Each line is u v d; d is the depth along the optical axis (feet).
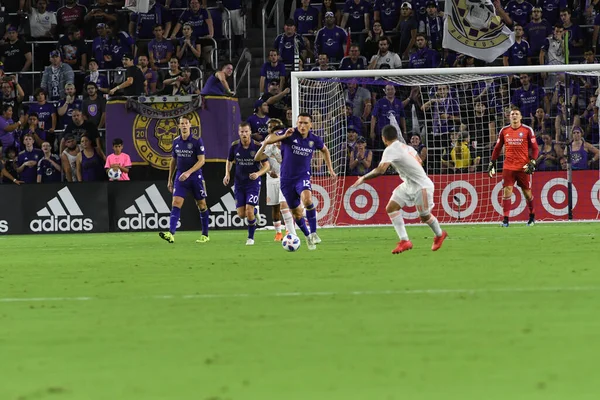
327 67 316.19
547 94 306.35
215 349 72.64
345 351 70.38
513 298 97.96
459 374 61.52
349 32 328.29
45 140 314.76
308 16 339.16
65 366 67.82
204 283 122.11
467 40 290.15
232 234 262.26
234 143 213.87
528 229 242.17
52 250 206.18
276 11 350.84
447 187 286.46
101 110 312.91
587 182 278.67
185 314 92.27
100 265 158.51
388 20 332.60
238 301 101.35
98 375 64.13
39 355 72.38
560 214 279.49
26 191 287.48
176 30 338.75
